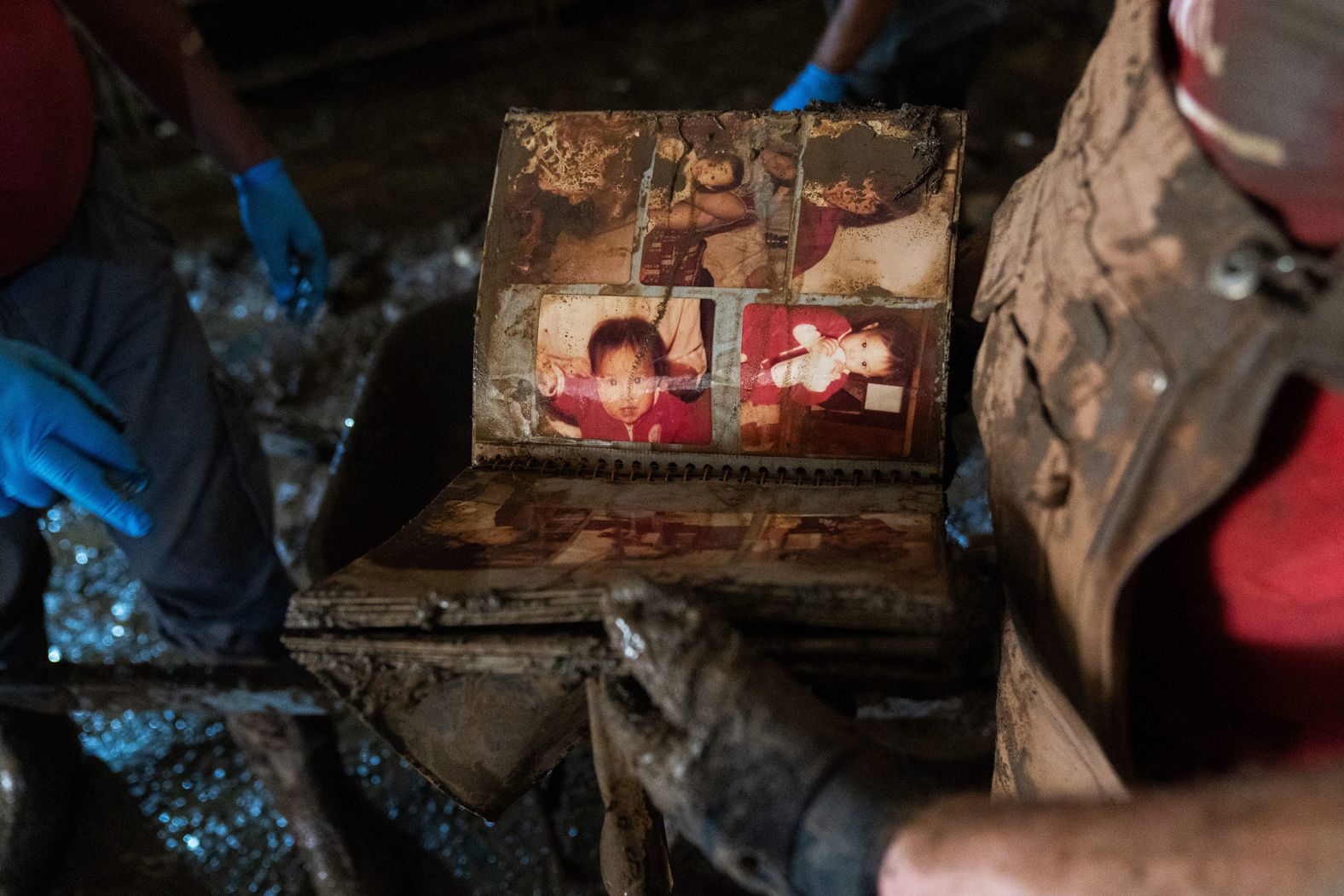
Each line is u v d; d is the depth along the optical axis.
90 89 1.42
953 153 0.98
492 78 4.38
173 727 1.95
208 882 1.71
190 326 1.53
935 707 1.44
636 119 1.04
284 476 2.43
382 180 3.67
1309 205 0.54
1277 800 0.45
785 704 0.65
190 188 3.71
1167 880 0.46
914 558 0.80
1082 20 4.15
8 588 1.45
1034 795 0.83
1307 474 0.59
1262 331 0.54
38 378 1.12
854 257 0.97
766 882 0.64
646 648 0.68
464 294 1.56
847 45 1.71
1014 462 0.72
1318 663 0.65
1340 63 0.50
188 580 1.55
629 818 0.88
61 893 1.71
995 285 0.79
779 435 0.98
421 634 0.80
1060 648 0.71
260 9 4.44
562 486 1.00
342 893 1.58
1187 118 0.59
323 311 2.92
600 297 1.01
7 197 1.26
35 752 1.69
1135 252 0.61
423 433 1.54
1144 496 0.61
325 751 1.64
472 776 0.87
